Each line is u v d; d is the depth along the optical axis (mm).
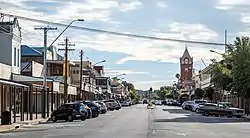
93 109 54031
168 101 149875
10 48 54562
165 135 27422
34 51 79375
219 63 73750
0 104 48594
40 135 27859
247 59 57375
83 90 93375
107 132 29891
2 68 49938
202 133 29266
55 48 92062
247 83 56875
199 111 63188
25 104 60719
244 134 28844
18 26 57312
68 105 46000
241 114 58281
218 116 59312
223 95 90000
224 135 27891
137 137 25953
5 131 31875
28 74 65375
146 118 50688
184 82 182125
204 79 131000
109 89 155875
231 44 62938
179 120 46562
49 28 53406
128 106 126125
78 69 99562
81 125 38250
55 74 81188
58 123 42062
